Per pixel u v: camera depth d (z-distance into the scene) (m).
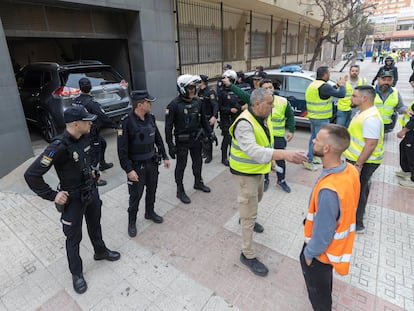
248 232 2.45
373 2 16.45
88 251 2.82
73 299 2.27
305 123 6.71
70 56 9.06
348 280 2.39
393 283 2.35
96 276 2.49
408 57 37.84
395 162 4.99
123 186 4.21
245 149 2.13
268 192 3.98
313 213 1.68
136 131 2.79
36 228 3.21
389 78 4.46
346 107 5.31
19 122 4.51
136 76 7.31
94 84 5.59
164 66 7.58
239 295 2.27
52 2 5.33
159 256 2.74
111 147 5.71
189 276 2.47
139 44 6.92
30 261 2.71
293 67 7.18
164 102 7.80
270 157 2.01
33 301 2.27
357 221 2.99
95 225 2.50
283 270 2.52
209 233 3.09
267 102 2.12
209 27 10.29
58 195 2.05
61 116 5.29
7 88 4.29
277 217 3.36
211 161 5.21
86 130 2.08
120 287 2.37
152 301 2.23
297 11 13.22
